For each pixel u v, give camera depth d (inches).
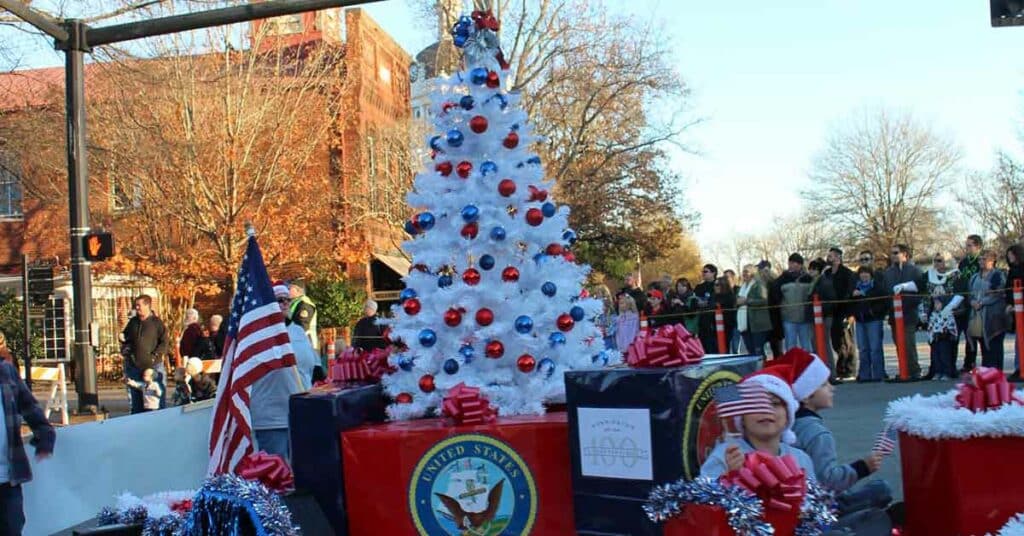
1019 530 135.6
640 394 153.4
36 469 261.4
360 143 1170.6
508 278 195.9
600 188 1141.1
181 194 999.6
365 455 178.4
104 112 961.5
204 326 1197.1
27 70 842.8
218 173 1007.6
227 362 238.1
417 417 195.8
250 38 1050.7
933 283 507.8
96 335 484.1
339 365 212.4
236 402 229.3
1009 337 797.2
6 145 866.8
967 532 147.9
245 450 230.8
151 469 315.6
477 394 177.6
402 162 1147.3
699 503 138.9
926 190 2310.5
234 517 158.2
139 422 310.8
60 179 1006.4
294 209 1080.8
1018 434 143.6
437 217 203.8
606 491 157.2
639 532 153.2
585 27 1081.4
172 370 957.8
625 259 1280.8
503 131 206.2
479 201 200.7
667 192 1187.9
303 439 183.9
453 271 203.3
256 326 232.8
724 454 148.7
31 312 987.3
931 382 498.3
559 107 1087.0
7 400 233.9
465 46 213.8
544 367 194.2
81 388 480.7
